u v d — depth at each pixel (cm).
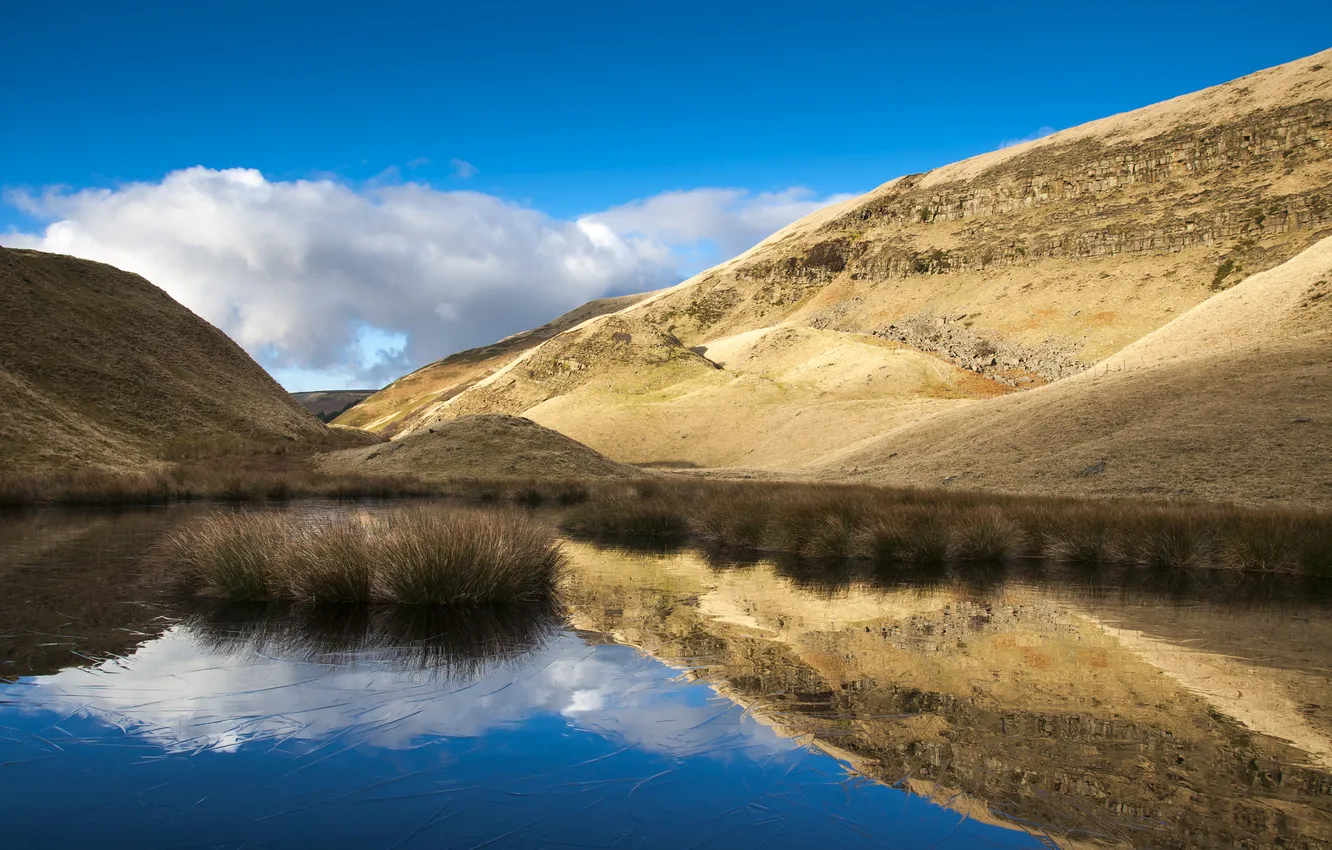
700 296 19825
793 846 363
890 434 6041
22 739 509
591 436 8931
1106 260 13638
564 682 653
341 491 3475
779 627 897
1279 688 653
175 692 619
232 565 1034
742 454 8206
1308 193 12275
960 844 361
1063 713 579
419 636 831
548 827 384
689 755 484
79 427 4053
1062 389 4903
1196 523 1639
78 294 5900
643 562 1527
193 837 372
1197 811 408
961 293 14712
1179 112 16625
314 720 550
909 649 788
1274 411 3297
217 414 5572
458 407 11806
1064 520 1762
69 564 1328
